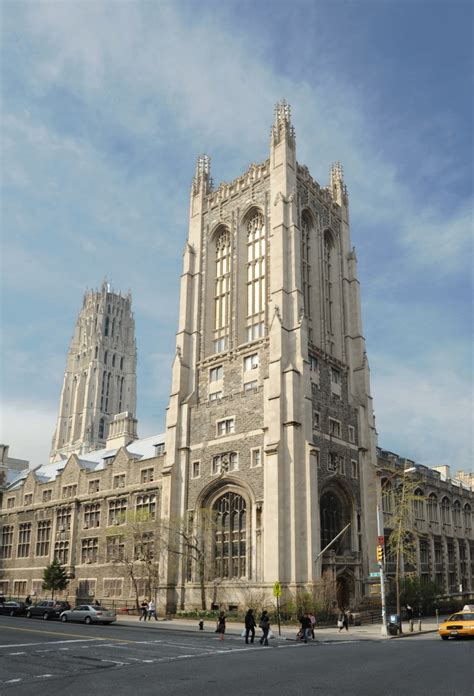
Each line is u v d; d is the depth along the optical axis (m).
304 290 69.56
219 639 36.19
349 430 67.12
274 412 57.44
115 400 176.88
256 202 71.31
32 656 25.72
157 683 18.69
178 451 66.12
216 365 67.38
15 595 84.56
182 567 60.56
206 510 59.34
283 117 71.88
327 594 51.12
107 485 75.94
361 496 65.38
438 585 72.50
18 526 88.75
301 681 18.84
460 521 91.81
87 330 182.38
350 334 74.56
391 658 25.52
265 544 53.66
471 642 34.66
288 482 55.09
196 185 80.12
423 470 87.75
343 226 80.06
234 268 70.50
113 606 67.94
